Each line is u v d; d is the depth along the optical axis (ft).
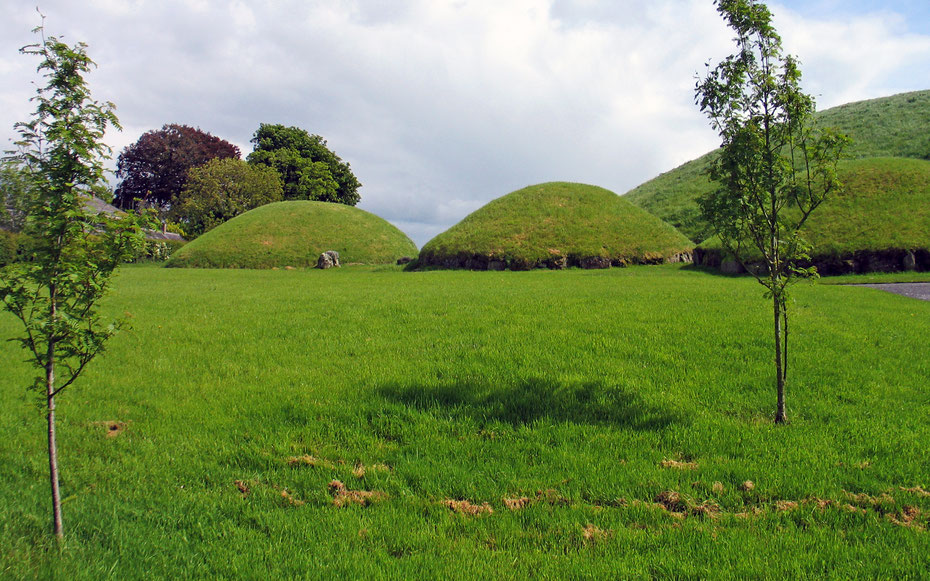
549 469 21.27
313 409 27.17
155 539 17.01
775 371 32.73
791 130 25.17
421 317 48.78
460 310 52.21
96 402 29.14
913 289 90.79
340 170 297.53
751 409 27.48
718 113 26.32
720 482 20.15
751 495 19.39
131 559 15.96
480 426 25.38
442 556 16.08
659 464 21.72
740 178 25.96
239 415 27.02
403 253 202.59
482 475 20.93
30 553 15.93
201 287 81.51
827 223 133.18
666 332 41.11
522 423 25.34
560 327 43.29
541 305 54.70
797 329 42.75
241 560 15.92
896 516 18.22
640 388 29.89
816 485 19.90
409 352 37.35
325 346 39.65
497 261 146.41
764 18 24.67
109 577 14.97
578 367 33.14
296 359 36.47
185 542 16.92
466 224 170.91
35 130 16.62
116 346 40.16
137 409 28.07
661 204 246.06
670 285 80.59
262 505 19.08
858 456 22.29
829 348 37.70
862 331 43.39
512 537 17.04
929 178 142.31
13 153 16.42
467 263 150.51
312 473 21.30
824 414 26.78
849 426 25.27
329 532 17.33
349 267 164.45
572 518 18.01
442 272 126.93
